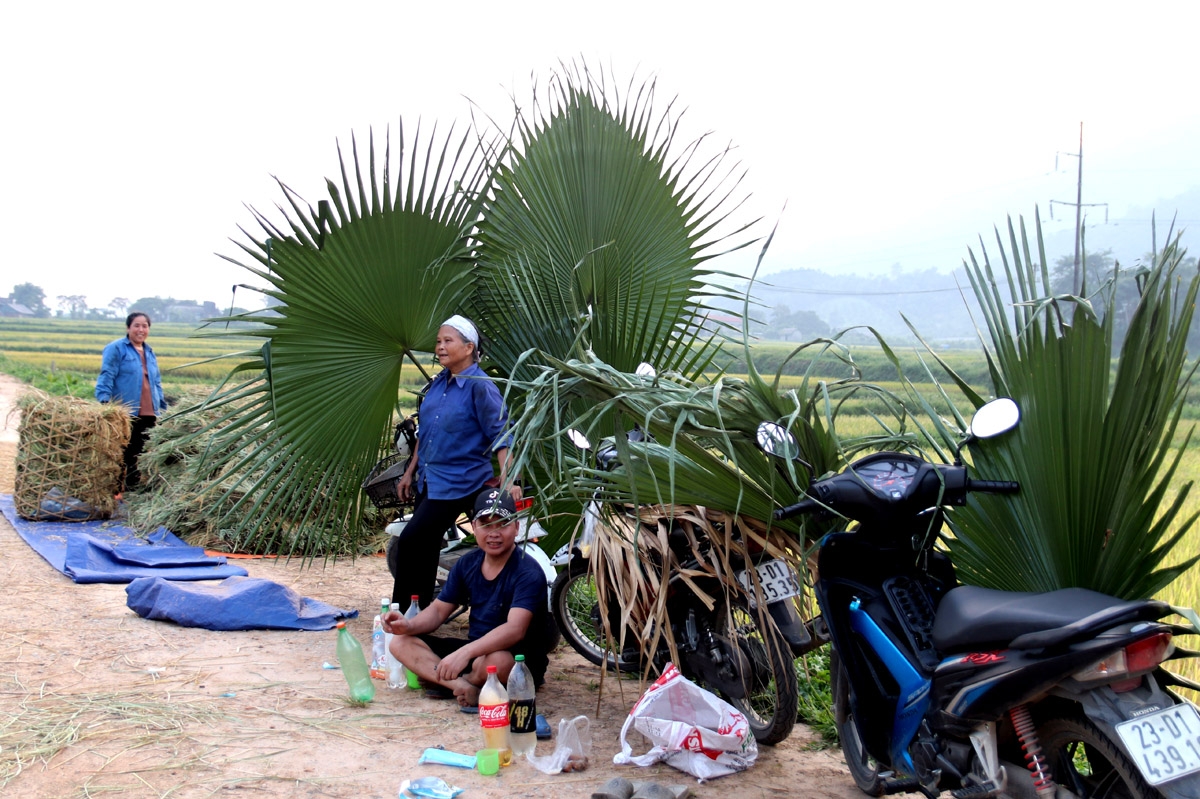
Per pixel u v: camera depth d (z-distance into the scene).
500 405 5.01
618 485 3.87
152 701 4.20
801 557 3.46
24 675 4.46
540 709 4.54
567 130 5.84
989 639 2.74
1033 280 3.26
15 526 8.12
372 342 5.60
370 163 5.14
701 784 3.68
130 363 9.27
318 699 4.40
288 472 5.64
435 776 3.62
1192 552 6.72
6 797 3.24
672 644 3.92
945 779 3.00
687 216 6.17
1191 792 2.31
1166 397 2.88
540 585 4.44
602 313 5.36
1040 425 3.17
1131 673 2.43
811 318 159.75
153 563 6.84
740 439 3.56
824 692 4.69
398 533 5.74
